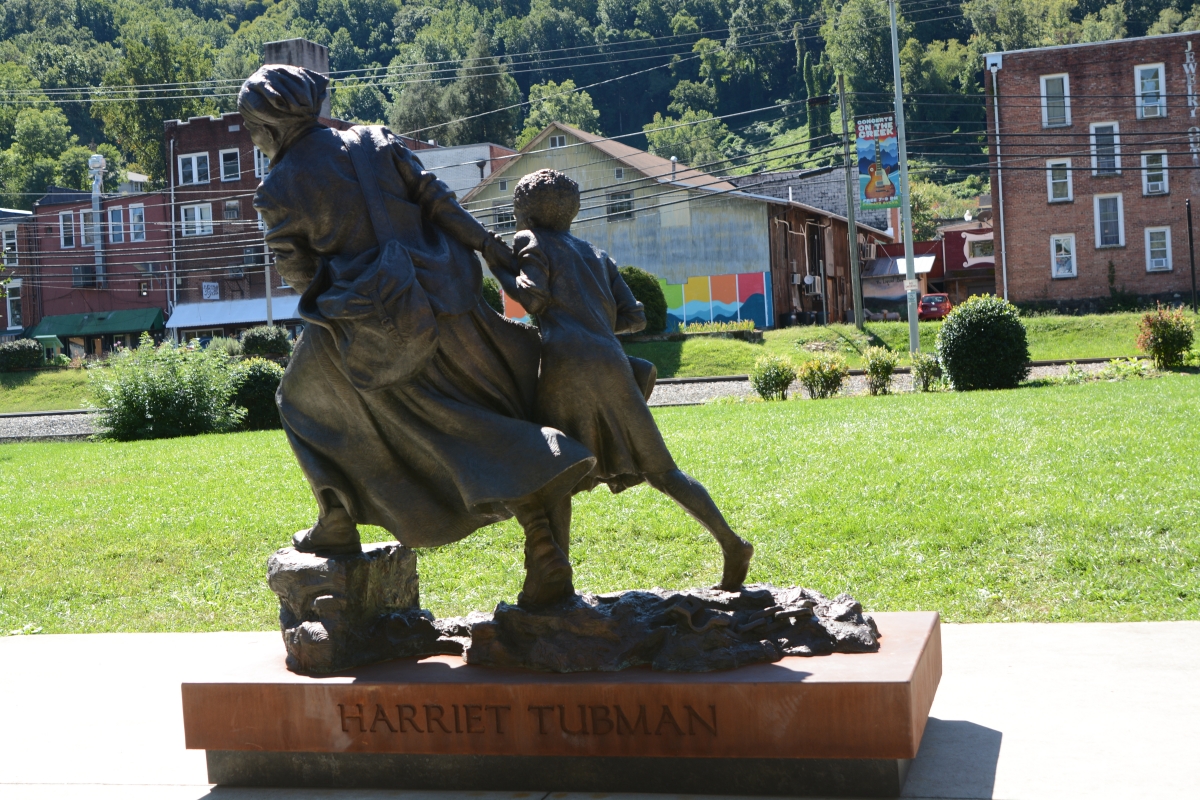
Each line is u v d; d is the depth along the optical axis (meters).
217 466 14.96
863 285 60.22
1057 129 44.81
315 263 4.31
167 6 134.12
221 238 58.47
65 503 12.91
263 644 5.02
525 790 3.98
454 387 4.25
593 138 47.62
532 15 124.94
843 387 24.11
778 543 8.73
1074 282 44.94
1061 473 9.95
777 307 46.28
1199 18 91.38
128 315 59.62
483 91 81.81
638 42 126.12
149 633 7.77
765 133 114.69
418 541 4.31
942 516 8.88
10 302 63.91
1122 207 44.38
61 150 97.62
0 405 41.47
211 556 9.94
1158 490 9.03
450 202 4.35
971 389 22.48
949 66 100.31
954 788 3.76
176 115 93.06
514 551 9.12
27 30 123.19
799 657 4.05
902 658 3.95
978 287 64.75
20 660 6.90
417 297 4.08
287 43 48.56
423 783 4.08
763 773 3.80
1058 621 6.79
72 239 61.09
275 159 4.48
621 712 3.84
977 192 102.88
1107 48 44.12
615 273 4.57
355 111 99.88
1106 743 4.16
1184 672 5.17
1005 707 4.74
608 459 4.36
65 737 5.06
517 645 4.20
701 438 14.05
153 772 4.48
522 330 4.46
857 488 10.02
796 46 120.81
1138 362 22.56
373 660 4.38
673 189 46.38
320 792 4.11
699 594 4.38
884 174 31.83
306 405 4.41
